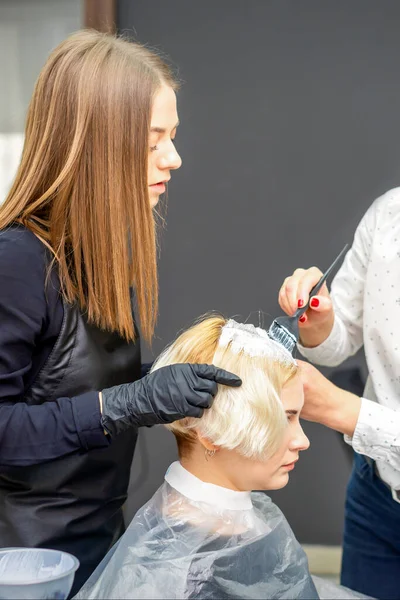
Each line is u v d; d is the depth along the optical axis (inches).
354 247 54.3
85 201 39.6
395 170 69.8
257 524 40.7
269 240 72.1
